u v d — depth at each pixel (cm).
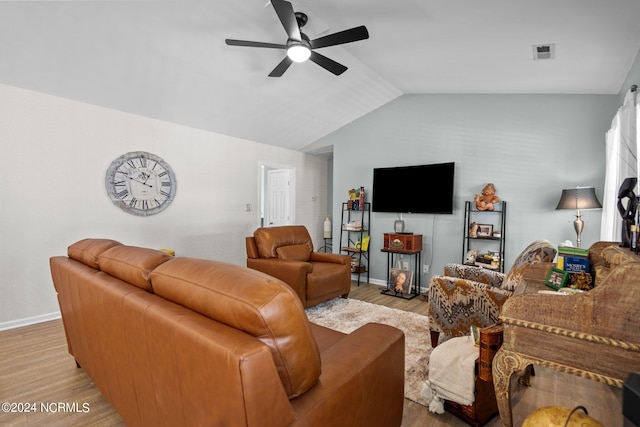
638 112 222
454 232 416
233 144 489
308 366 92
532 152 365
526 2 191
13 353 244
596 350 115
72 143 326
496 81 341
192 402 89
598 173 333
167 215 410
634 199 166
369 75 384
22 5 223
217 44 297
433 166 423
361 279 507
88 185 338
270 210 645
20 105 294
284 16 214
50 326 298
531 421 103
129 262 134
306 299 333
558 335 122
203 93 368
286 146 572
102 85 316
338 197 532
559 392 193
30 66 274
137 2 239
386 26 260
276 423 80
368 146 493
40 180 307
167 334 93
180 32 275
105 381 154
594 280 186
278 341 85
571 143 346
